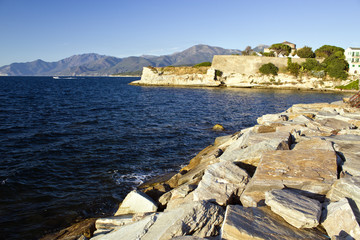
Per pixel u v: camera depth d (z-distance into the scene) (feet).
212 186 24.40
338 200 18.72
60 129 78.64
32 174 45.29
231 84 326.24
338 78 278.05
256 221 17.20
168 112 118.62
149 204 27.25
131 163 51.85
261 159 25.81
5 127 78.13
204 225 19.20
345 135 34.17
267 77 306.96
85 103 145.79
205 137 73.15
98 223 26.96
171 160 54.08
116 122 92.22
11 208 34.55
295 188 21.09
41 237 28.71
